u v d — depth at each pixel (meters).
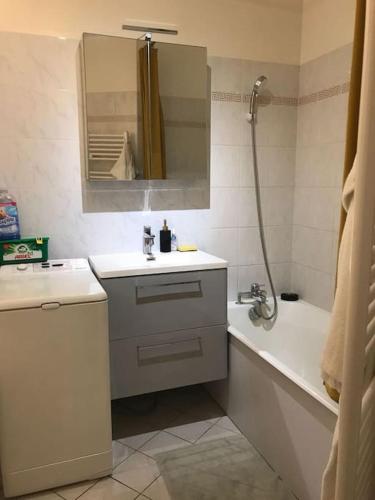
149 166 2.18
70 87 2.08
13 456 1.60
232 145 2.46
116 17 2.12
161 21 2.21
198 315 2.03
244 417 2.04
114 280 1.85
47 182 2.12
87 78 1.99
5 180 2.06
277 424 1.74
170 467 1.82
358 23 1.13
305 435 1.56
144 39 2.06
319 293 2.49
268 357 1.78
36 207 2.12
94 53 1.99
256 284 2.58
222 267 2.04
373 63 0.76
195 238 2.47
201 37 2.30
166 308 1.96
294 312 2.55
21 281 1.76
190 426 2.14
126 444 1.99
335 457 1.03
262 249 2.64
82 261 2.09
